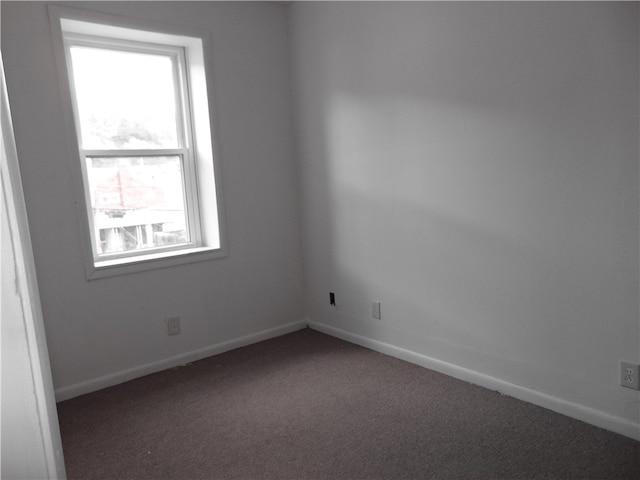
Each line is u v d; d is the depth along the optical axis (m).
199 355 3.14
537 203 2.16
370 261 3.08
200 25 2.99
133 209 3.04
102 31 2.73
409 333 2.91
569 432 2.04
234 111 3.19
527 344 2.30
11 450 0.46
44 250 2.54
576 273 2.06
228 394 2.59
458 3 2.34
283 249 3.53
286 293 3.57
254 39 3.24
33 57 2.44
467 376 2.59
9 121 0.67
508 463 1.85
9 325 0.45
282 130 3.43
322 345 3.28
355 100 2.98
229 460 1.98
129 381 2.84
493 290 2.40
